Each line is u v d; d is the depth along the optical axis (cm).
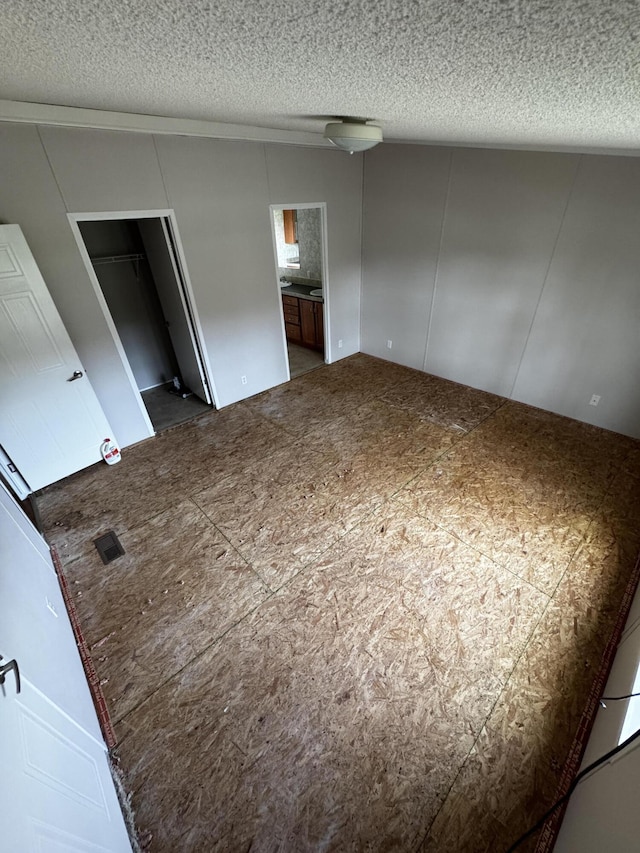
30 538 222
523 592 220
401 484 305
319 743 163
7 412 271
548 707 172
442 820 142
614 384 342
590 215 304
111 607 220
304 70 85
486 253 376
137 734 167
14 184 240
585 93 90
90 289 295
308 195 400
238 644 200
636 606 195
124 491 308
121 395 345
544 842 136
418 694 178
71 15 53
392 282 472
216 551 253
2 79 113
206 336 383
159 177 297
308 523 272
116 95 146
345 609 214
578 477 305
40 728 108
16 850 69
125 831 138
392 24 53
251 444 362
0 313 251
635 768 97
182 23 56
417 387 458
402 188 411
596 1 41
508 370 411
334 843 138
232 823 143
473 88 95
